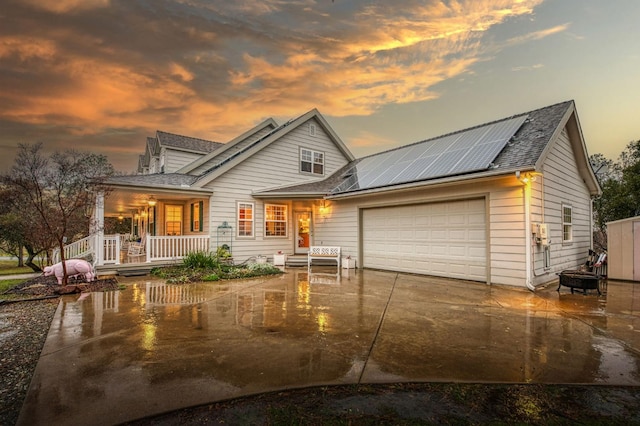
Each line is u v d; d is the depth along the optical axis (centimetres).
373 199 1120
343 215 1236
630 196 1323
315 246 1234
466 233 877
